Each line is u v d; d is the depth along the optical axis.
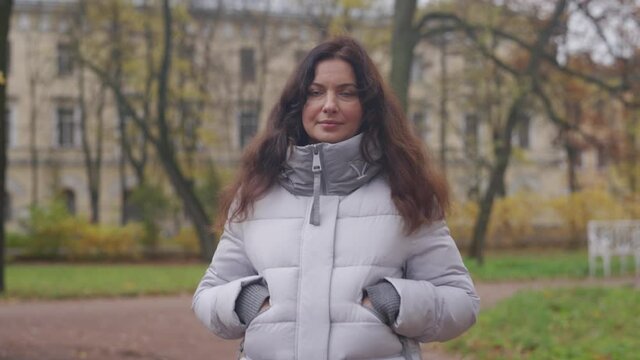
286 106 2.86
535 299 12.15
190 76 35.94
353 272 2.54
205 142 36.84
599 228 20.33
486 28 20.33
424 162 2.75
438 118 43.72
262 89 38.50
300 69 2.84
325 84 2.78
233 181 2.87
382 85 2.82
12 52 48.03
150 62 33.91
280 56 38.88
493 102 32.88
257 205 2.72
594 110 28.25
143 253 34.78
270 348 2.53
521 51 30.23
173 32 34.19
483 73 31.95
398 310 2.50
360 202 2.63
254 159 2.76
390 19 32.84
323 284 2.53
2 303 15.31
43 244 33.50
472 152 36.56
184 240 35.09
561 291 13.38
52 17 39.97
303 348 2.50
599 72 24.27
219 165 42.44
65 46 36.56
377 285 2.54
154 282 19.56
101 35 38.00
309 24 34.41
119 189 49.09
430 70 44.75
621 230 20.44
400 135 2.73
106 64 34.62
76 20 34.66
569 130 24.53
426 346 8.91
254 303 2.58
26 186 48.56
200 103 37.12
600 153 25.52
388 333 2.52
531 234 37.78
